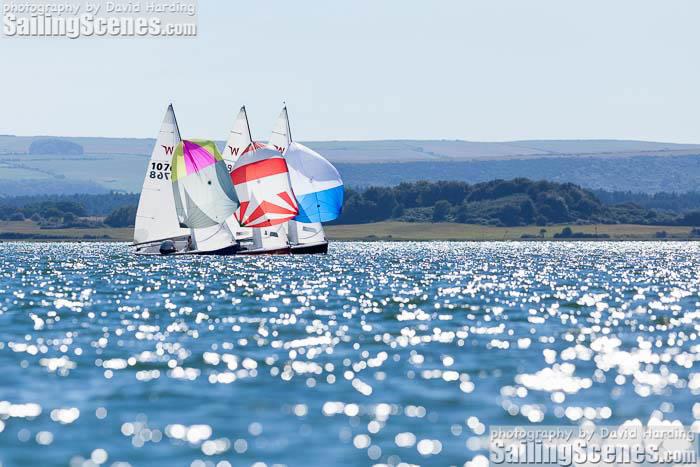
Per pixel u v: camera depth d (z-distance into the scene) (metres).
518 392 84.12
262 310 154.00
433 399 81.06
